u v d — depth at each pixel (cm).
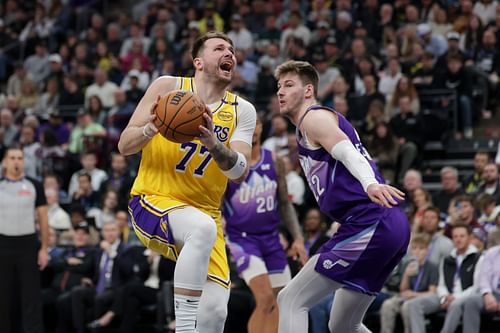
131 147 604
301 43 1784
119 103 1742
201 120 578
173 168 618
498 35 1692
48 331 1287
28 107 1975
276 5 2064
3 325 1133
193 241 584
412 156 1441
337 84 1598
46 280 1290
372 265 634
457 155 1548
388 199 576
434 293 1075
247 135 638
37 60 2128
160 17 2120
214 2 2153
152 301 1200
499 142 1521
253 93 1761
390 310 1070
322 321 1066
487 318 1045
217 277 625
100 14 2388
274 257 902
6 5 2491
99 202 1496
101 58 2056
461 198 1145
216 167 625
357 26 1853
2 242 1128
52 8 2381
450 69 1596
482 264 1036
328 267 637
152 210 613
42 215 1155
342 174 635
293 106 668
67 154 1664
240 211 895
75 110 1919
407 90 1544
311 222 1177
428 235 1118
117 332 1223
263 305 880
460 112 1588
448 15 1820
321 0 2008
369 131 1492
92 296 1230
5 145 1731
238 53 1822
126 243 1260
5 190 1132
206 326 620
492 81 1650
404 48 1734
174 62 1956
